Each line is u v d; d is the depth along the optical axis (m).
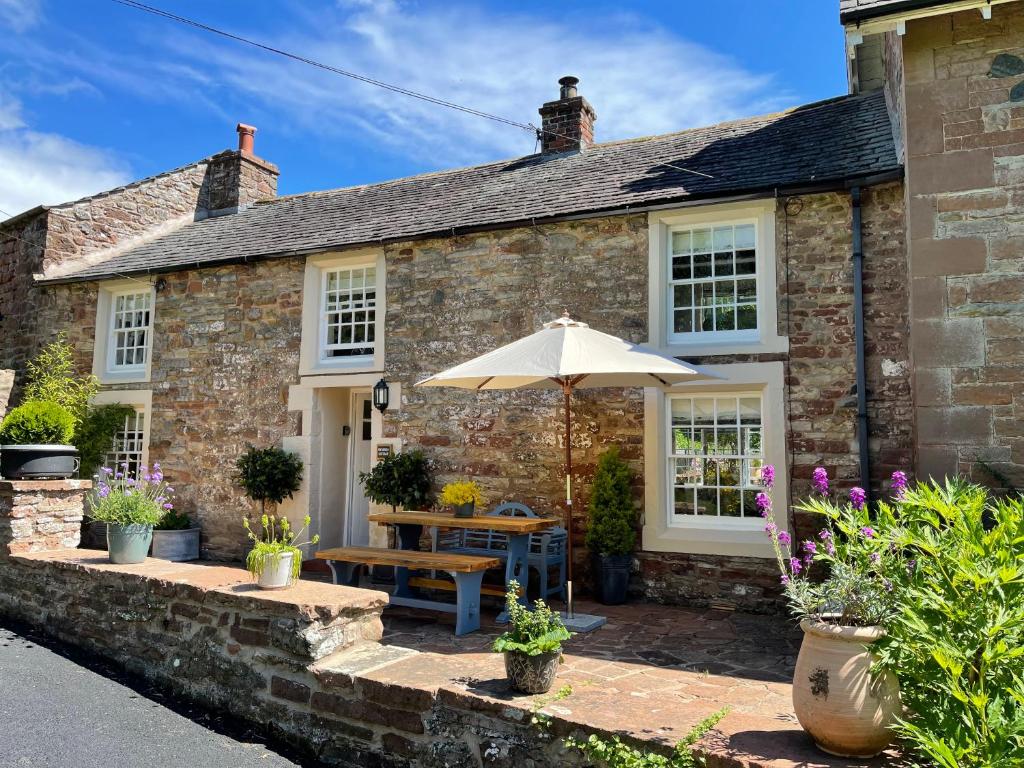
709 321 7.54
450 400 8.48
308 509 9.24
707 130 9.68
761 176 7.42
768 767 2.97
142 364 10.80
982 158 5.48
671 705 3.84
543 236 8.20
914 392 5.67
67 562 6.35
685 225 7.69
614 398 7.63
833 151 7.55
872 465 6.64
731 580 6.93
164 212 13.17
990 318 5.35
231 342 10.02
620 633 5.86
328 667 4.35
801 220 7.13
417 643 5.36
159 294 10.69
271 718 4.55
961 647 2.78
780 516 6.83
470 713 3.81
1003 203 5.39
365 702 4.14
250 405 9.78
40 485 7.21
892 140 7.27
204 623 5.08
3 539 7.06
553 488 7.83
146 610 5.54
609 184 8.55
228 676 4.85
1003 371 5.29
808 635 3.25
